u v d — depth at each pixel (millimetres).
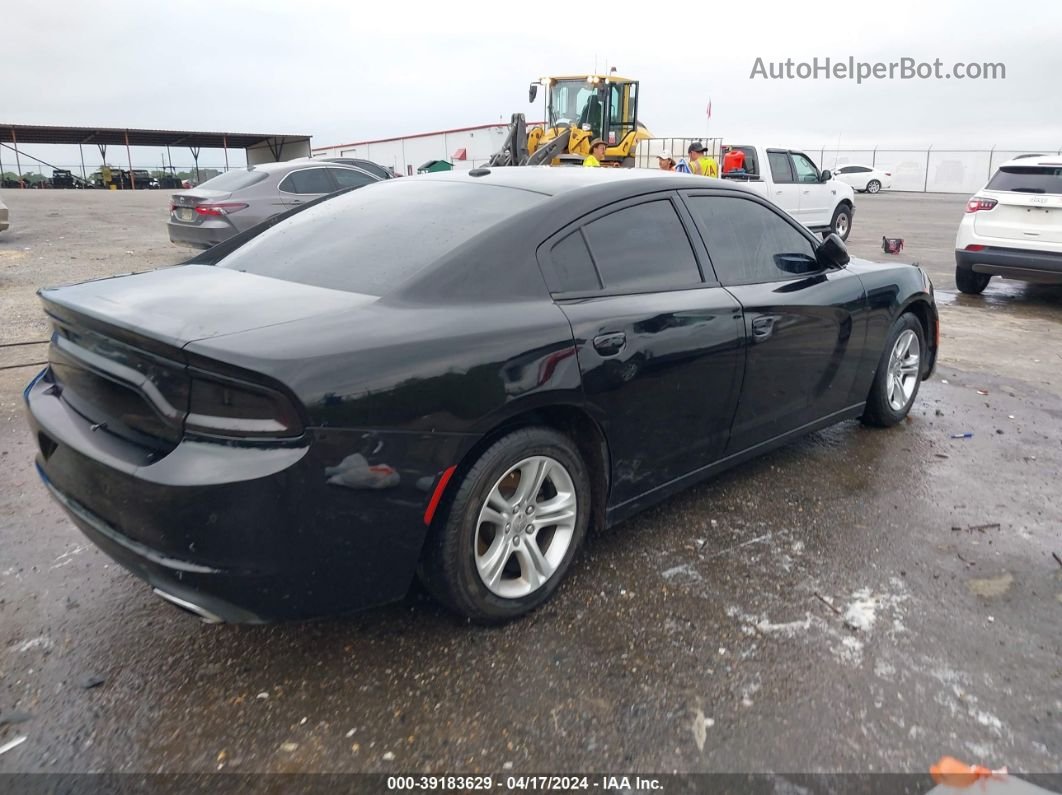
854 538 3535
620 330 2932
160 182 40312
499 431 2680
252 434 2154
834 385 4219
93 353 2480
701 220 3535
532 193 3125
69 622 2805
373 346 2320
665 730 2340
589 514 3102
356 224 3230
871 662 2668
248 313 2428
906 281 4691
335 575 2338
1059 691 2547
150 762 2188
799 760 2236
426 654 2664
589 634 2789
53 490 2658
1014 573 3270
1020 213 8883
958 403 5555
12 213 19516
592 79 16000
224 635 2752
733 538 3510
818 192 15289
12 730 2289
